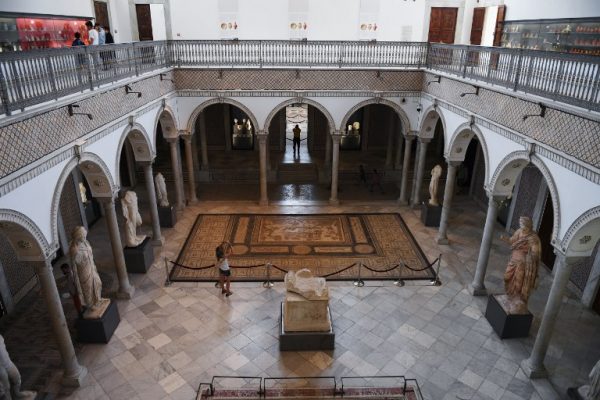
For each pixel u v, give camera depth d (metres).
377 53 15.59
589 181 7.08
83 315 9.38
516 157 9.26
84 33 14.38
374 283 11.74
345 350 9.30
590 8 11.20
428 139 15.87
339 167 20.55
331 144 20.59
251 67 15.36
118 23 17.16
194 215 16.06
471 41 17.70
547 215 12.62
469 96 11.67
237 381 8.45
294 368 8.79
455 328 10.03
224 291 11.18
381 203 17.33
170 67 14.89
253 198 17.73
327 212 16.36
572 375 8.67
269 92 15.59
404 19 17.67
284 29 17.66
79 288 9.08
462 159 13.08
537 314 10.52
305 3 17.34
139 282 11.72
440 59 14.09
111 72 10.21
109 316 9.55
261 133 16.08
